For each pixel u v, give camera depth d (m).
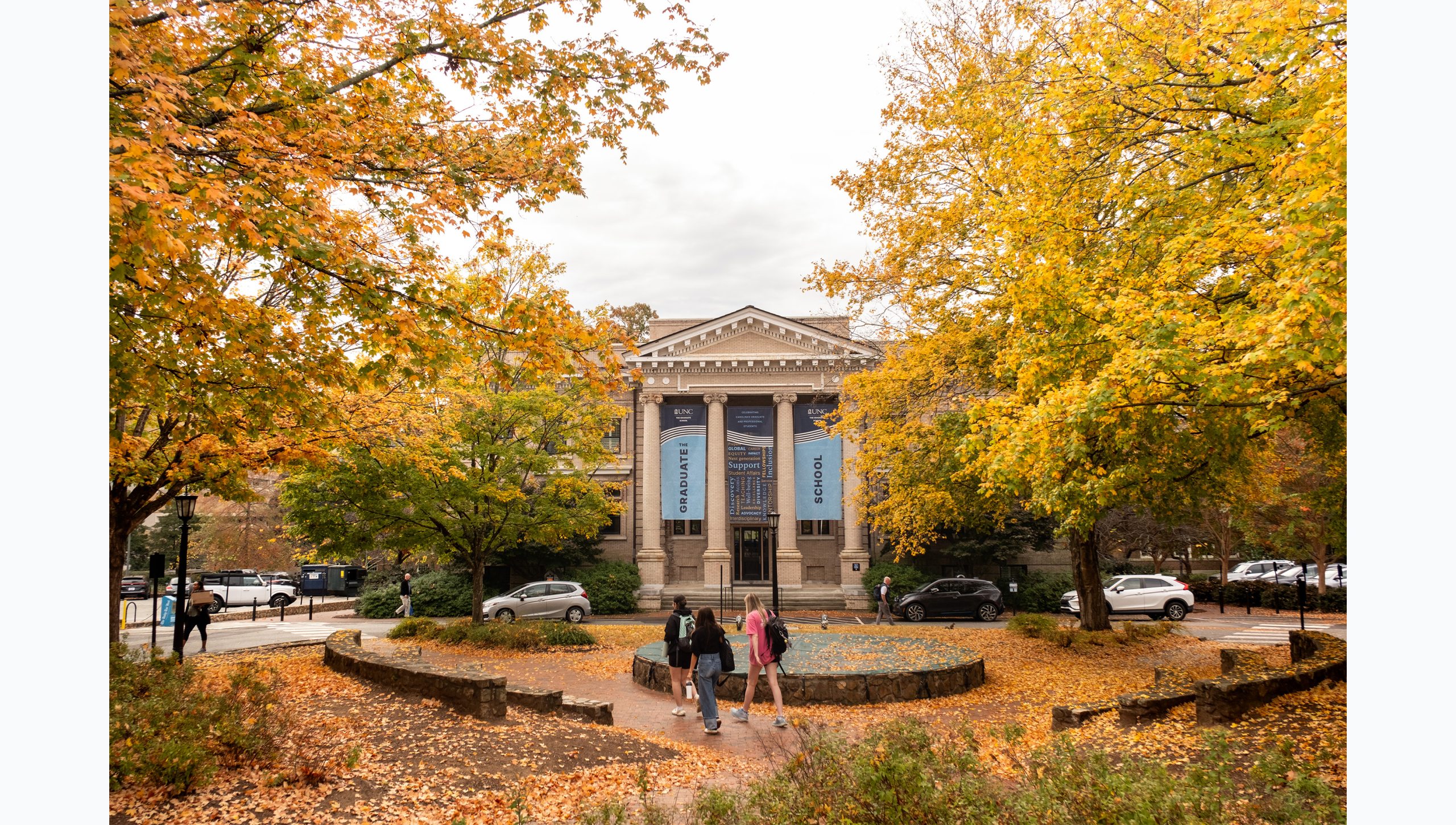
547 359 8.44
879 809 5.04
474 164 8.87
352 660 13.71
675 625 12.98
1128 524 38.72
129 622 31.45
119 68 5.31
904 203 18.69
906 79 18.44
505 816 7.14
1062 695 13.90
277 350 8.42
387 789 7.48
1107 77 8.96
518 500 23.33
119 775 6.55
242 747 7.65
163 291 7.10
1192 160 10.50
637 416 41.44
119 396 8.15
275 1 7.22
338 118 7.72
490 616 30.59
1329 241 5.86
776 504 38.97
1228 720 9.66
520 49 8.73
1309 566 45.59
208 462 11.98
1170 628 21.39
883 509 21.23
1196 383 7.64
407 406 15.04
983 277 17.55
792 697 13.58
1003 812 4.97
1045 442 9.16
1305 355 6.15
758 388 39.06
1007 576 38.06
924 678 13.96
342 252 7.03
